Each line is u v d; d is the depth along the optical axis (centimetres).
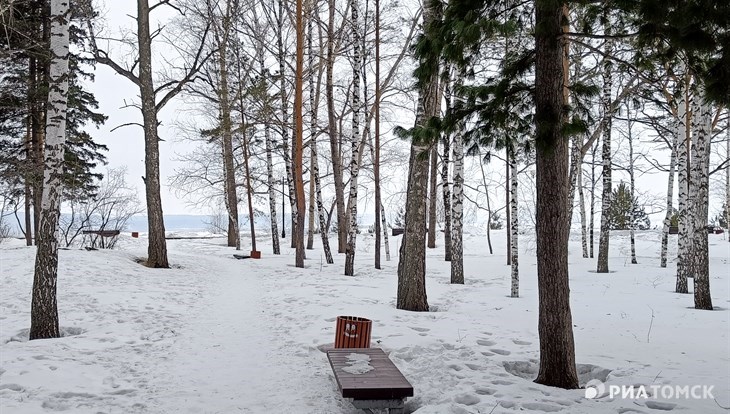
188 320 949
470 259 2505
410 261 1085
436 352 724
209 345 772
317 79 2650
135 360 682
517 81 636
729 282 1597
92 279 1267
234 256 2398
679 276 1395
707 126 1191
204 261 2095
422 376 613
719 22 451
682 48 493
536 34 561
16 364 625
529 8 647
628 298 1284
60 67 784
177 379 607
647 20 493
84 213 2936
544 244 580
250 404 527
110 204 3014
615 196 3853
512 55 679
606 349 753
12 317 920
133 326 875
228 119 2130
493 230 4275
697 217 1145
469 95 666
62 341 750
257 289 1379
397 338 793
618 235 3456
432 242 2941
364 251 3012
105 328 855
